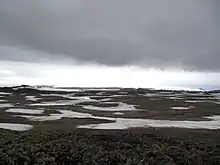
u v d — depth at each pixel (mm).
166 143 28953
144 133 34375
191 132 36938
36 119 45906
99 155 22656
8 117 47219
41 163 20750
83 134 30875
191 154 25266
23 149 22547
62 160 21875
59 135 29078
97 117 49969
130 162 22031
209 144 29500
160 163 22500
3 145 23016
